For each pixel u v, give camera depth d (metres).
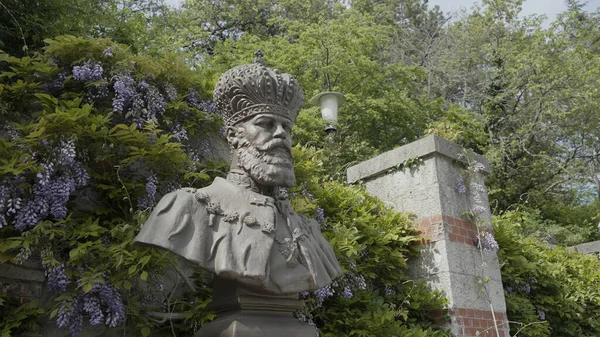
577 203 19.17
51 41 3.57
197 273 3.81
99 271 2.99
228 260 2.41
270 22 13.80
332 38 11.97
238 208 2.62
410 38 20.95
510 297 5.95
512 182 16.39
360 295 4.38
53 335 3.24
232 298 2.53
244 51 12.20
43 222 2.96
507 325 5.22
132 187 3.50
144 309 3.39
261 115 2.75
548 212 16.81
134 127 3.32
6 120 3.50
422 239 5.21
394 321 4.39
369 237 4.89
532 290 6.67
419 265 5.19
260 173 2.68
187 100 4.13
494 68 17.00
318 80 12.01
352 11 13.48
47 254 2.94
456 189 5.42
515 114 16.64
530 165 16.00
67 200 3.18
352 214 4.89
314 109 10.09
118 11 9.07
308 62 11.85
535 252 7.13
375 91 12.95
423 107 13.99
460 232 5.22
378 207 5.43
